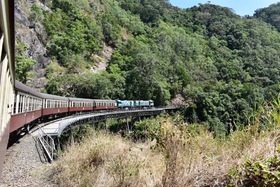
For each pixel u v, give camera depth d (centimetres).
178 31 11088
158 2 14175
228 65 8444
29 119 1287
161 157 463
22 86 1019
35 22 5562
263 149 280
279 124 305
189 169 311
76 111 2927
